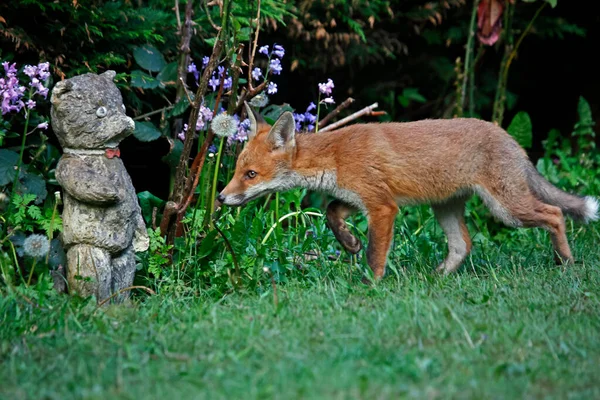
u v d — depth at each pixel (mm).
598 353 4957
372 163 7512
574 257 8234
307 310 5926
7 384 4453
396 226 9156
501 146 7789
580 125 12953
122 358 4898
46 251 6477
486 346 5055
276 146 7633
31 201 7223
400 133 7695
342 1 10891
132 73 8461
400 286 6801
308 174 7672
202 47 9922
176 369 4699
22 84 7945
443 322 5453
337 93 12516
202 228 7352
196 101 6934
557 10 13742
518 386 4301
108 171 6426
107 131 6352
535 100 15055
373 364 4621
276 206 8461
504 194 7766
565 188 11234
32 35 8250
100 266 6531
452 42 12969
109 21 8656
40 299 6055
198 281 7082
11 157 7223
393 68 12953
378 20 11477
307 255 8062
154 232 7137
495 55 13805
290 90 12141
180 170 7090
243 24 9000
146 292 6984
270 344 5047
